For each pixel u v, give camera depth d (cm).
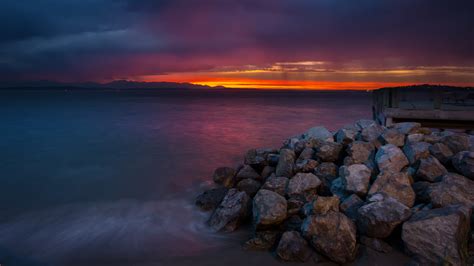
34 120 3828
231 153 1850
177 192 1126
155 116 4491
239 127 3172
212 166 1534
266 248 648
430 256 533
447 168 800
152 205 997
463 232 548
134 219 886
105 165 1577
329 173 886
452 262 511
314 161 948
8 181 1312
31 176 1387
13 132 2783
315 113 4959
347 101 9894
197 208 945
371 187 716
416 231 550
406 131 991
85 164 1602
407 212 591
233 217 762
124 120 3888
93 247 722
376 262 558
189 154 1825
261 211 691
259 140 2328
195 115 4675
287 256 594
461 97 1530
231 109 6062
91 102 8900
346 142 1015
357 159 898
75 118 4128
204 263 617
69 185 1246
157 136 2541
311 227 600
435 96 1318
